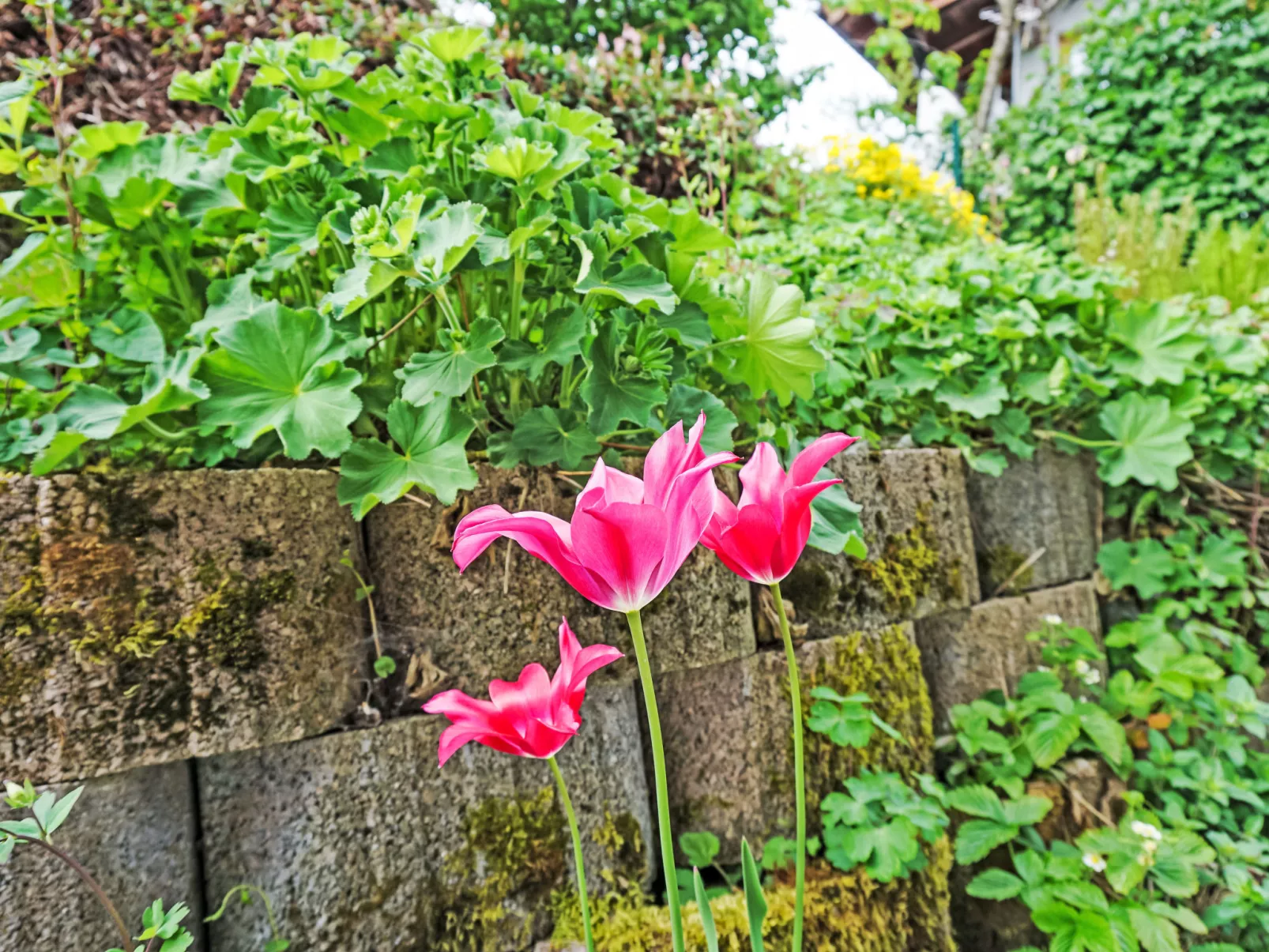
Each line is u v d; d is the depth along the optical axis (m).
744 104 3.60
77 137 1.29
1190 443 2.46
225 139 1.30
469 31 1.34
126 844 0.97
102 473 0.99
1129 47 4.93
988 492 2.11
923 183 3.98
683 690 1.45
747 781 1.44
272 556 1.07
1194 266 3.45
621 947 1.18
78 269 1.25
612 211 1.32
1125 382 2.32
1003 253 2.71
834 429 1.86
